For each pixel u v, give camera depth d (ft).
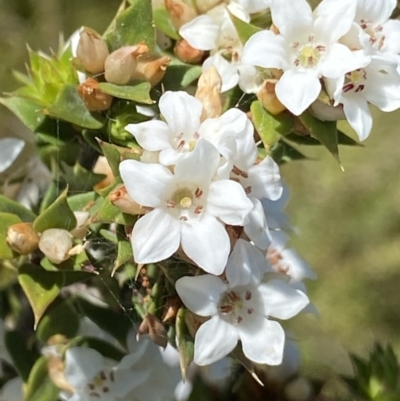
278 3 0.48
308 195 1.10
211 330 0.48
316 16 0.49
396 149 1.10
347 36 0.49
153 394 0.53
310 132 0.49
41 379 0.52
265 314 0.49
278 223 0.54
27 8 1.02
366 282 1.07
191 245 0.46
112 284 0.53
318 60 0.48
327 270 1.08
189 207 0.47
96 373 0.52
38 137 0.54
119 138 0.50
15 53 1.00
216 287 0.48
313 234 1.09
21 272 0.50
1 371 0.54
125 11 0.50
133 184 0.46
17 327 0.55
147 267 0.50
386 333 1.05
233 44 0.51
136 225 0.46
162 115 0.49
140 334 0.51
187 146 0.47
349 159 1.10
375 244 1.08
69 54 0.54
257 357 0.49
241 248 0.48
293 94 0.48
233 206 0.46
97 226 0.51
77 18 1.04
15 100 0.53
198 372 0.57
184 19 0.52
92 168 0.54
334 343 0.96
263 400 0.56
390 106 0.49
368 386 0.57
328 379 0.61
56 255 0.49
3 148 0.54
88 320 0.54
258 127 0.49
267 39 0.48
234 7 0.51
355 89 0.49
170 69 0.51
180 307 0.49
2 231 0.50
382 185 1.09
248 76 0.50
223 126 0.47
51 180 0.55
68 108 0.50
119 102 0.51
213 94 0.48
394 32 0.50
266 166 0.48
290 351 0.56
